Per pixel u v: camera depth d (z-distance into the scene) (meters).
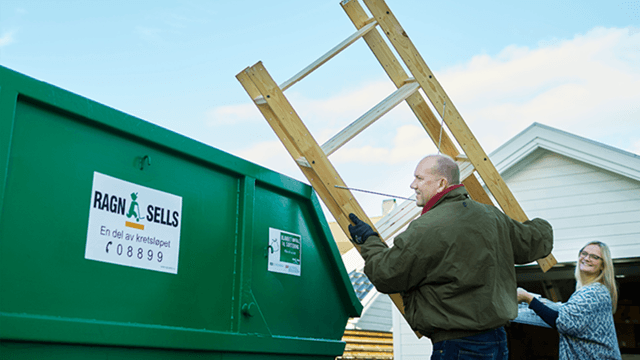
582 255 3.36
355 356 11.98
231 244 2.90
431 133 4.15
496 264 2.54
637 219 7.99
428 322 2.53
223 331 2.74
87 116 2.18
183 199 2.64
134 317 2.29
